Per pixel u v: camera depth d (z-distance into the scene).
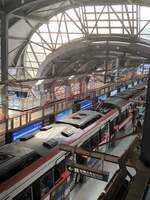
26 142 8.65
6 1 16.88
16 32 24.44
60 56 27.98
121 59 30.70
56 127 10.32
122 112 15.76
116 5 22.64
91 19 24.89
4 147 7.97
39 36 27.62
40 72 29.11
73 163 6.60
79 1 21.81
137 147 4.66
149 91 2.65
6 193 6.07
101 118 12.54
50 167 7.79
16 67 29.44
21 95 18.83
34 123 11.62
